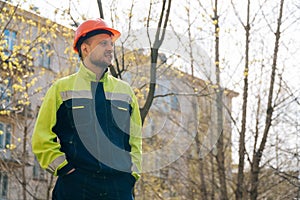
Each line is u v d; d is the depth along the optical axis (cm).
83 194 363
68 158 366
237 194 1498
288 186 1661
